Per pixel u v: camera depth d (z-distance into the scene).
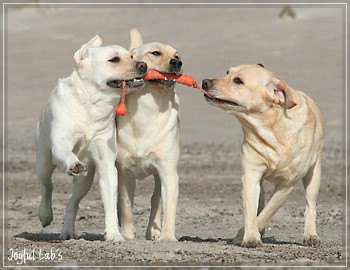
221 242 13.85
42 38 44.62
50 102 13.96
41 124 14.43
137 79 13.62
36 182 22.92
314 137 13.66
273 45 41.25
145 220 17.81
